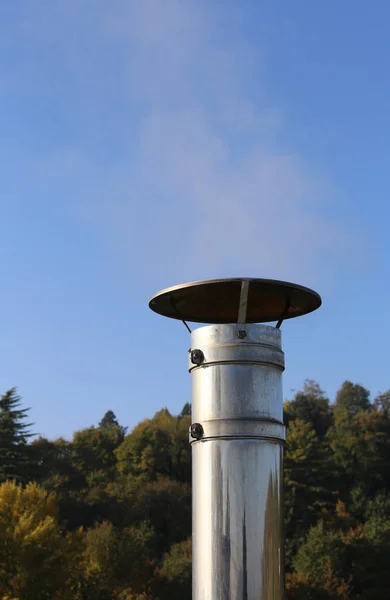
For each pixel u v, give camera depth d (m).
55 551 38.75
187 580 58.69
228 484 3.98
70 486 91.62
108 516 79.06
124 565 56.09
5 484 43.59
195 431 4.14
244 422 4.04
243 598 3.84
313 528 67.06
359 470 91.62
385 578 64.50
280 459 4.16
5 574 37.50
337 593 59.28
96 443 104.38
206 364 4.19
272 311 4.92
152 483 87.62
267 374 4.18
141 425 103.62
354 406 136.25
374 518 73.94
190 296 4.58
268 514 3.96
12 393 87.81
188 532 77.62
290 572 65.81
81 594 43.41
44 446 98.06
